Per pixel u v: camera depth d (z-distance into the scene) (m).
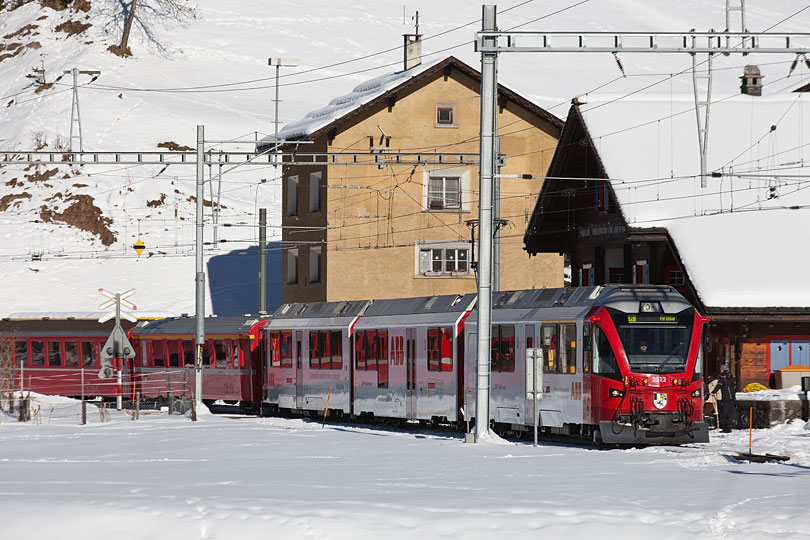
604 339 37.94
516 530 20.62
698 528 20.31
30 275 111.69
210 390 64.50
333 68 187.62
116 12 189.12
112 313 57.03
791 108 58.12
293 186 84.38
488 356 39.28
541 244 65.69
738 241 50.69
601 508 21.98
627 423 37.19
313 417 56.59
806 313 48.22
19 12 193.75
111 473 29.88
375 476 28.22
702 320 38.47
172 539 20.91
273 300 107.50
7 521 21.89
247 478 27.95
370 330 51.22
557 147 60.28
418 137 79.25
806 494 23.66
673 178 54.31
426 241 79.12
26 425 53.47
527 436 43.31
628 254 58.41
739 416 42.78
